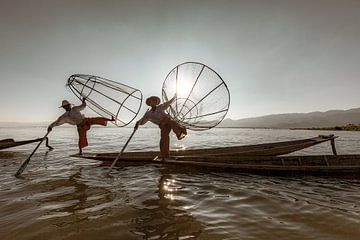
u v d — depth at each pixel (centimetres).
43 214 397
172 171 744
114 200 470
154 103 723
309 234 326
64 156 1061
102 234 329
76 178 650
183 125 751
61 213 402
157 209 423
